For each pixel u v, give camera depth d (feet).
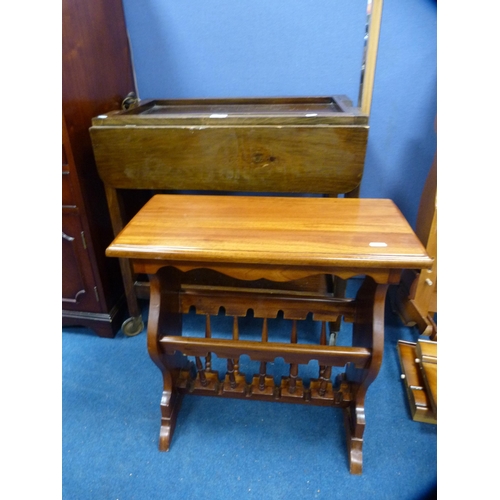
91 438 3.75
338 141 3.56
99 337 5.12
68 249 4.49
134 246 2.77
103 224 4.67
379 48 4.72
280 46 4.86
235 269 2.90
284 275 2.87
